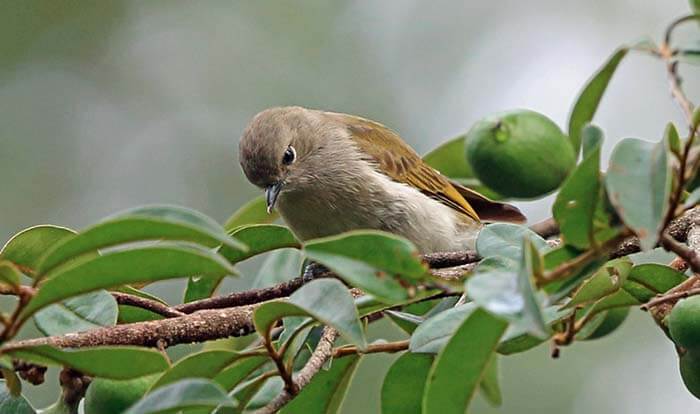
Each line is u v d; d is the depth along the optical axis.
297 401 7.09
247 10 18.25
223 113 17.84
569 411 13.45
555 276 4.87
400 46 17.88
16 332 5.17
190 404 4.77
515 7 17.91
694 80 16.12
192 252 4.93
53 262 5.01
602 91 6.12
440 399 5.26
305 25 17.98
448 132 17.30
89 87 17.86
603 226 5.22
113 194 17.39
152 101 17.92
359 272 5.07
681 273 6.75
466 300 6.95
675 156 5.14
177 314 7.23
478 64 17.72
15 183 17.17
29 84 17.75
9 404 6.51
